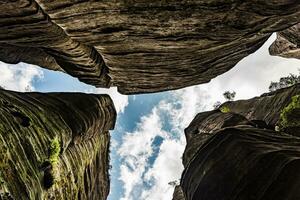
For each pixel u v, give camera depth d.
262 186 11.88
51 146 15.70
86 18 15.20
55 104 20.81
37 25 15.42
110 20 15.43
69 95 24.19
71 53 20.92
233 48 21.84
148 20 15.41
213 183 14.81
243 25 16.38
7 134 12.43
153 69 24.08
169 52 20.19
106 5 13.87
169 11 14.53
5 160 11.23
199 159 17.81
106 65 25.11
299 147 13.93
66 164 17.98
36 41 18.06
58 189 15.75
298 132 20.50
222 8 14.38
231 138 16.31
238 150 14.89
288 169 11.38
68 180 17.69
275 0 13.86
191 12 14.65
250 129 18.06
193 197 16.16
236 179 13.38
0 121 12.66
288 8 14.87
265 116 29.14
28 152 13.34
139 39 17.98
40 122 16.30
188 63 22.92
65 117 20.22
